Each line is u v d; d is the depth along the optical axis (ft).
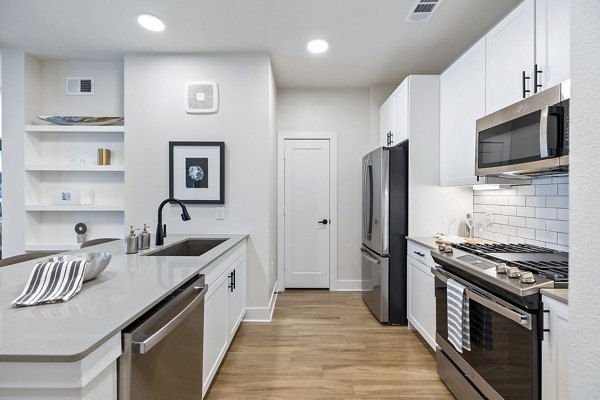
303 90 13.56
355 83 12.98
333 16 8.13
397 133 10.64
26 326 2.93
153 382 3.59
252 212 10.25
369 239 11.20
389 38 9.25
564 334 3.89
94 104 10.96
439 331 7.04
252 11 7.88
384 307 10.02
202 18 8.19
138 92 10.12
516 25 6.05
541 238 6.88
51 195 10.94
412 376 7.21
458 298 5.92
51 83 10.89
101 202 11.04
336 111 13.55
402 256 10.00
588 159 1.64
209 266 6.07
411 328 9.77
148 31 8.87
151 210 10.17
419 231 9.49
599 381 1.57
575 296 1.71
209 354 6.11
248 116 10.18
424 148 9.43
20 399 2.58
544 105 4.91
